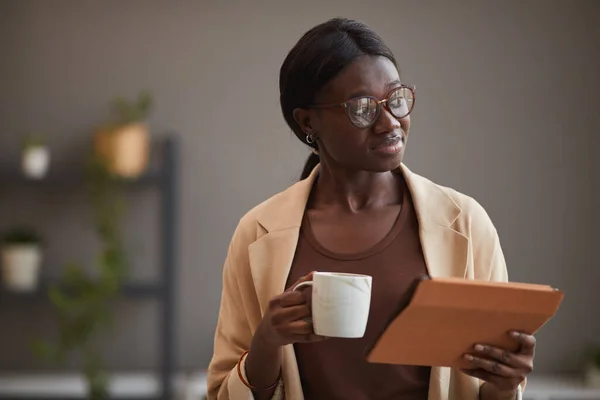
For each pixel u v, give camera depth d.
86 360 8.10
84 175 7.83
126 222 8.17
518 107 8.05
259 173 8.13
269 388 2.49
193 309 8.16
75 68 8.16
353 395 2.44
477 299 1.99
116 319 8.13
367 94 2.37
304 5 8.10
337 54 2.39
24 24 8.16
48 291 7.71
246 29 8.10
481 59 8.05
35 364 8.15
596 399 7.23
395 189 2.59
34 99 8.17
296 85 2.48
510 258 8.06
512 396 2.36
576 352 8.03
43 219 8.20
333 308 2.10
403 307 2.00
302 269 2.55
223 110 8.13
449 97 8.05
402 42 8.05
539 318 2.03
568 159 8.06
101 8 8.14
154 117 8.15
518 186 8.05
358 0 8.06
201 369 8.12
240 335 2.71
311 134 2.54
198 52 8.13
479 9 8.05
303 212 2.61
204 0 8.11
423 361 2.15
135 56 8.13
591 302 8.05
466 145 8.05
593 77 8.05
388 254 2.49
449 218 2.53
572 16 8.05
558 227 8.06
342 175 2.55
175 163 7.84
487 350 2.10
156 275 8.20
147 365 8.15
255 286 2.59
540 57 8.05
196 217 8.15
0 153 8.16
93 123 8.16
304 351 2.48
